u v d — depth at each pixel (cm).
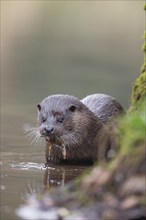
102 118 1662
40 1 6262
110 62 3788
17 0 5916
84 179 982
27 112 2244
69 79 3127
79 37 5003
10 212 955
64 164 1461
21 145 1641
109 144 1077
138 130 959
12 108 2334
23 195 1058
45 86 2914
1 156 1481
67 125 1512
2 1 5762
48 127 1477
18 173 1273
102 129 1503
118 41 4803
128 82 3000
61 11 6100
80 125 1527
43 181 1190
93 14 6094
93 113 1577
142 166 944
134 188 930
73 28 5478
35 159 1469
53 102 1550
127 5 6253
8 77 3209
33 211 955
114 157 1010
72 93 2684
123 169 944
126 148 952
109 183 943
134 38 4956
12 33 5034
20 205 991
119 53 4175
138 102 1251
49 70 3466
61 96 1575
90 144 1528
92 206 931
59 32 5250
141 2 6294
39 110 1573
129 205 916
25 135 1792
